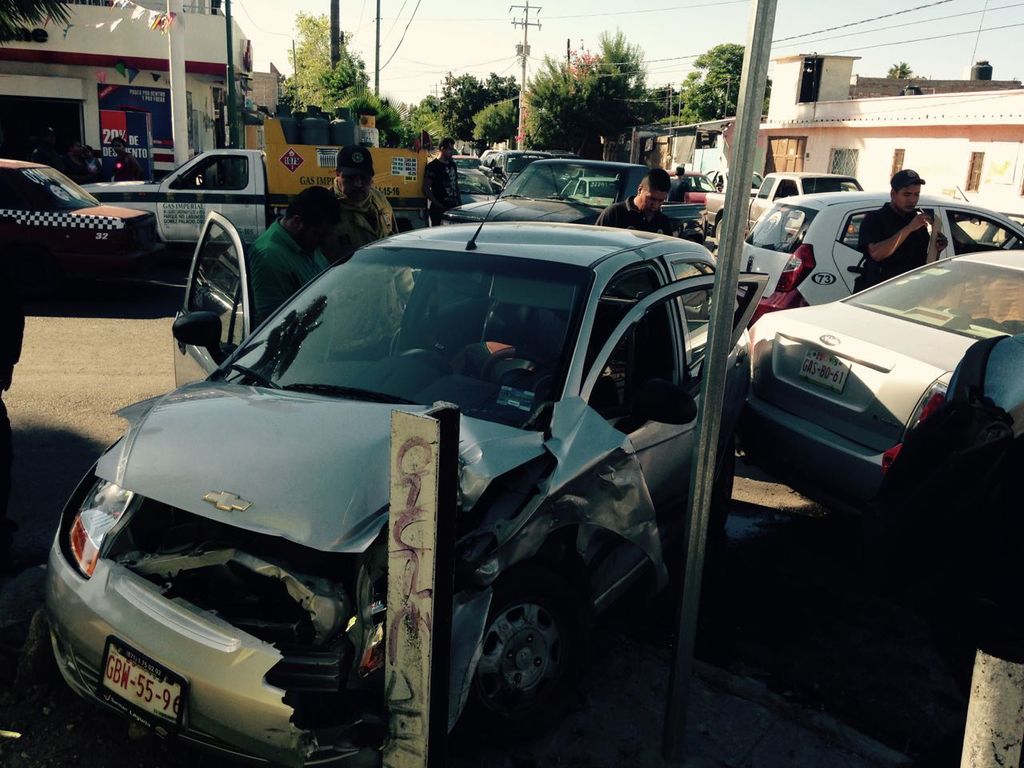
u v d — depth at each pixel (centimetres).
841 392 457
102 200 1242
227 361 364
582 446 306
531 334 343
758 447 504
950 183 2747
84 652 266
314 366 348
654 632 394
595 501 308
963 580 193
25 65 2130
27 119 2198
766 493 579
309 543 241
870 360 442
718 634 396
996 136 2555
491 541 268
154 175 2303
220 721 240
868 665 378
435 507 196
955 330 475
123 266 1026
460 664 259
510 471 295
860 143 3197
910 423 419
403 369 338
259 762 242
